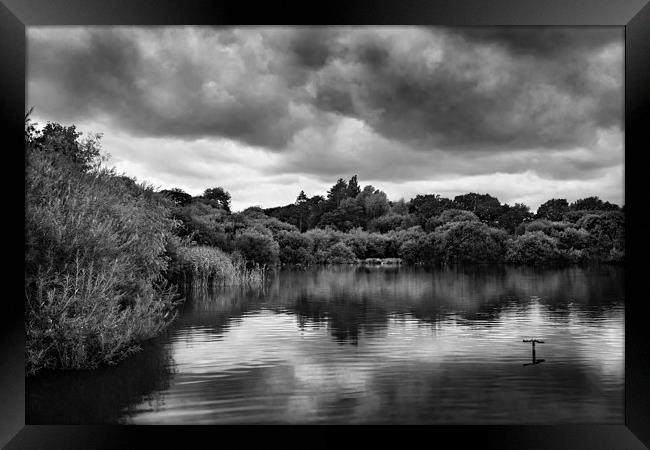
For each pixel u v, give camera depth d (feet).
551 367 19.93
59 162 25.07
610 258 68.90
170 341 24.21
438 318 30.25
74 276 20.89
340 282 51.44
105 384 17.90
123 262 24.39
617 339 24.53
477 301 37.24
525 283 49.24
